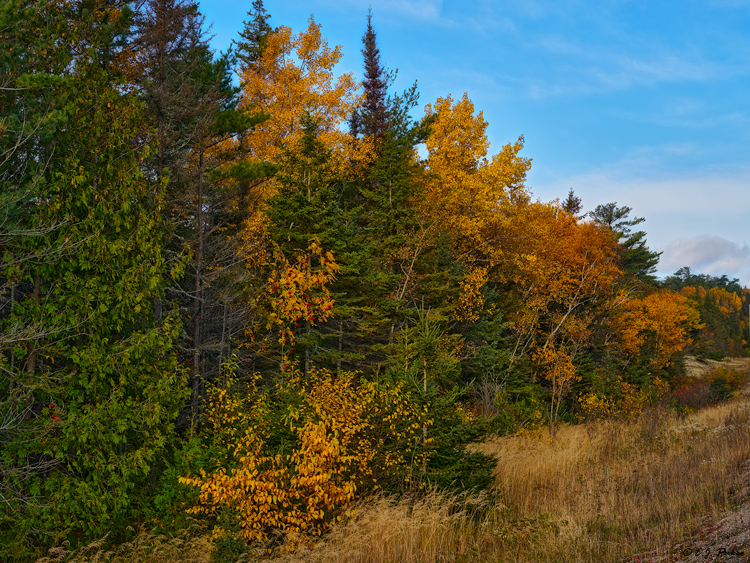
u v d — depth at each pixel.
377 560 8.41
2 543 9.15
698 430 18.72
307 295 16.53
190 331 17.03
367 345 19.55
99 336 10.73
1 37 10.36
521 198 27.00
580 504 10.08
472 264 25.56
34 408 11.32
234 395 11.52
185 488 10.34
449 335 21.34
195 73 16.86
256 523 9.09
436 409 10.76
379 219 21.14
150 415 10.73
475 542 9.12
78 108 10.95
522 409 19.98
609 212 59.91
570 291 28.77
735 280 165.38
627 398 26.03
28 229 9.91
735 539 6.80
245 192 19.48
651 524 8.72
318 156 17.91
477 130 24.47
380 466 10.34
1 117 9.80
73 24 12.17
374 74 27.58
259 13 27.06
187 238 17.19
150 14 16.84
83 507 10.05
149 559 8.98
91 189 10.90
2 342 9.31
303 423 10.22
